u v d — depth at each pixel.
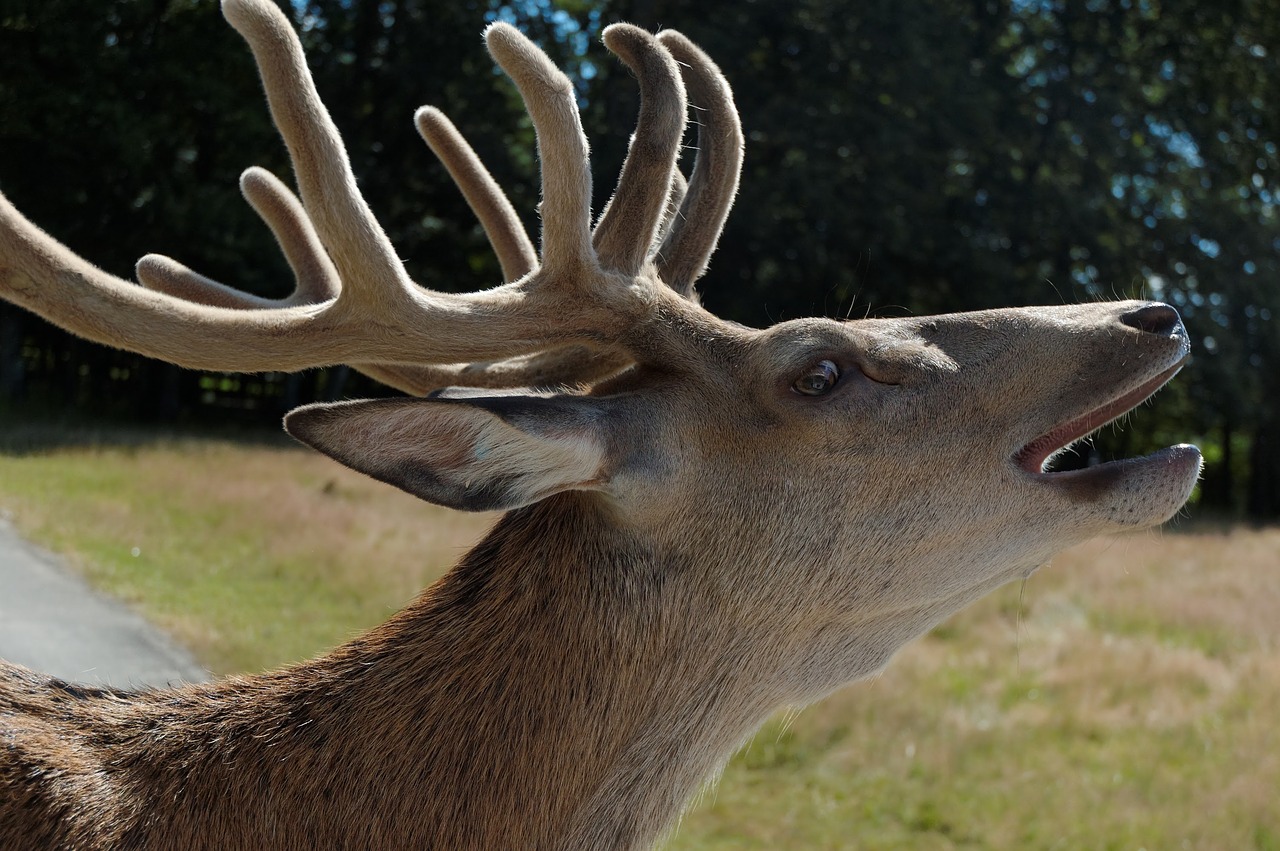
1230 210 29.09
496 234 3.39
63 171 26.00
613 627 2.61
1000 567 2.72
